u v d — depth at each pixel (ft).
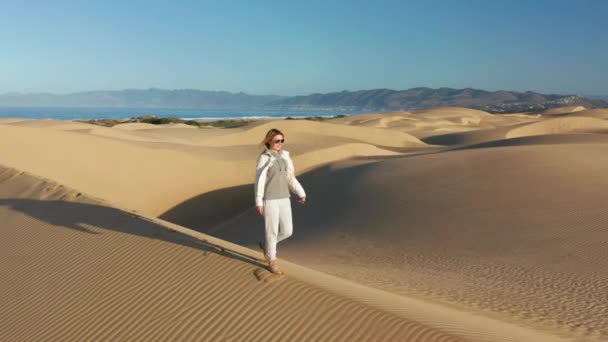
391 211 64.90
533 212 54.03
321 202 81.71
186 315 18.28
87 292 21.93
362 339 15.20
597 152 88.48
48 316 20.92
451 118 448.24
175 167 102.53
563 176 66.44
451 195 65.87
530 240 46.42
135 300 20.22
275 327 16.48
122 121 407.44
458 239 50.14
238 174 110.63
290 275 19.97
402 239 53.16
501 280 36.78
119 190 86.17
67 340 18.86
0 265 27.07
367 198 74.43
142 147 108.88
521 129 252.42
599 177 64.44
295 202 86.74
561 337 24.13
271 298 18.11
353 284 24.58
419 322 15.81
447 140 258.57
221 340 16.43
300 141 199.21
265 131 201.16
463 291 33.32
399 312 17.17
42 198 38.83
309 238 60.44
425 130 330.13
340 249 51.65
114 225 29.55
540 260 41.14
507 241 47.16
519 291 33.96
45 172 80.53
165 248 24.27
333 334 15.64
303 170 124.47
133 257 24.06
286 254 49.42
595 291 33.55
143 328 18.22
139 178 93.20
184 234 26.04
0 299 23.44
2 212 36.04
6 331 20.57
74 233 29.25
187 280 20.65
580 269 38.19
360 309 16.62
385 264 44.01
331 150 136.87
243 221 80.02
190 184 99.66
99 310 20.26
